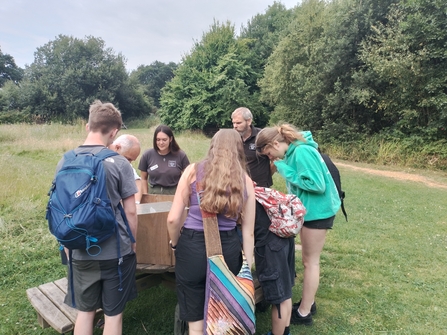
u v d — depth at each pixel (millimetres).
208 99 25797
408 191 8250
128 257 1982
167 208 2393
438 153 12117
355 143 14836
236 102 25281
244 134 3361
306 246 2629
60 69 36156
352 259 4148
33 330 2654
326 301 3180
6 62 52469
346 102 14758
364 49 13367
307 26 17922
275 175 9031
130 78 41938
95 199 1736
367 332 2725
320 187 2396
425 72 11664
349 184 8953
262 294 2627
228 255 1857
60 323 2127
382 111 14609
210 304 1737
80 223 1679
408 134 13398
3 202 5402
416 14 11391
